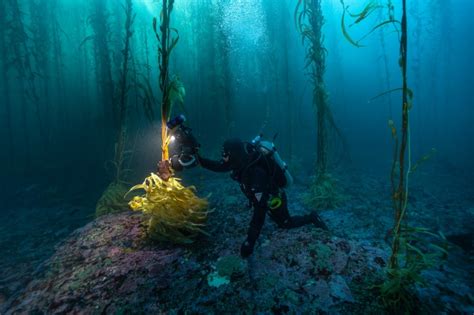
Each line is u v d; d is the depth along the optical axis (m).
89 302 1.89
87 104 14.16
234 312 1.75
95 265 2.31
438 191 6.28
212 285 1.99
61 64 12.07
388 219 4.53
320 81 5.02
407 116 1.58
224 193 5.79
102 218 3.30
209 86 11.05
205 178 7.56
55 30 11.20
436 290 2.00
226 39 10.10
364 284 1.91
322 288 1.89
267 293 1.89
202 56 11.78
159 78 2.69
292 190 6.26
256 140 2.51
